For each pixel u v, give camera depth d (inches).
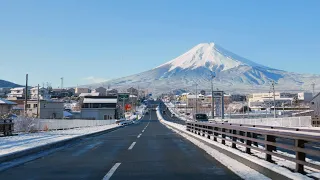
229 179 386.6
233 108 6122.1
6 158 557.6
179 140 1045.2
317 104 2920.8
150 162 534.3
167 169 462.3
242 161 508.7
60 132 1430.9
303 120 1715.1
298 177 317.1
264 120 2074.3
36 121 1513.3
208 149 745.6
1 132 1157.7
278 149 674.2
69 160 569.3
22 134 1254.9
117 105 4997.5
